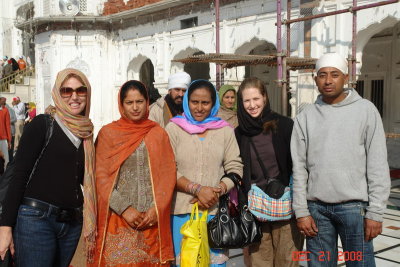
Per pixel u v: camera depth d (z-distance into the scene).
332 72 2.03
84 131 2.00
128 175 2.15
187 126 2.33
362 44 6.15
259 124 2.38
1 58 16.59
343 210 2.02
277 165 2.38
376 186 1.95
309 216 2.12
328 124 2.05
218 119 2.39
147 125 2.21
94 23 11.00
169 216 2.20
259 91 2.34
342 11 5.42
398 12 5.48
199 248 2.14
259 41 7.59
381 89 9.18
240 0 7.72
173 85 3.42
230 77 7.88
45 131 1.93
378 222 1.94
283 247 2.37
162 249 2.15
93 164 2.07
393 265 3.14
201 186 2.21
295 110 6.79
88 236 2.03
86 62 11.12
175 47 9.31
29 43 16.33
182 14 9.05
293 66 6.01
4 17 16.36
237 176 2.30
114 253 2.09
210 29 8.36
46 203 1.91
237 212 2.40
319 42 6.43
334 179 2.01
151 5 9.31
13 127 8.75
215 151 2.31
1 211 1.93
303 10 6.61
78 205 2.02
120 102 2.20
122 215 2.10
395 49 8.87
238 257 3.35
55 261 2.04
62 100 1.95
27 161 1.89
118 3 10.77
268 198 2.31
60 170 1.94
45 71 11.66
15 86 13.95
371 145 1.99
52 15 10.69
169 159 2.22
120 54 11.01
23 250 1.89
